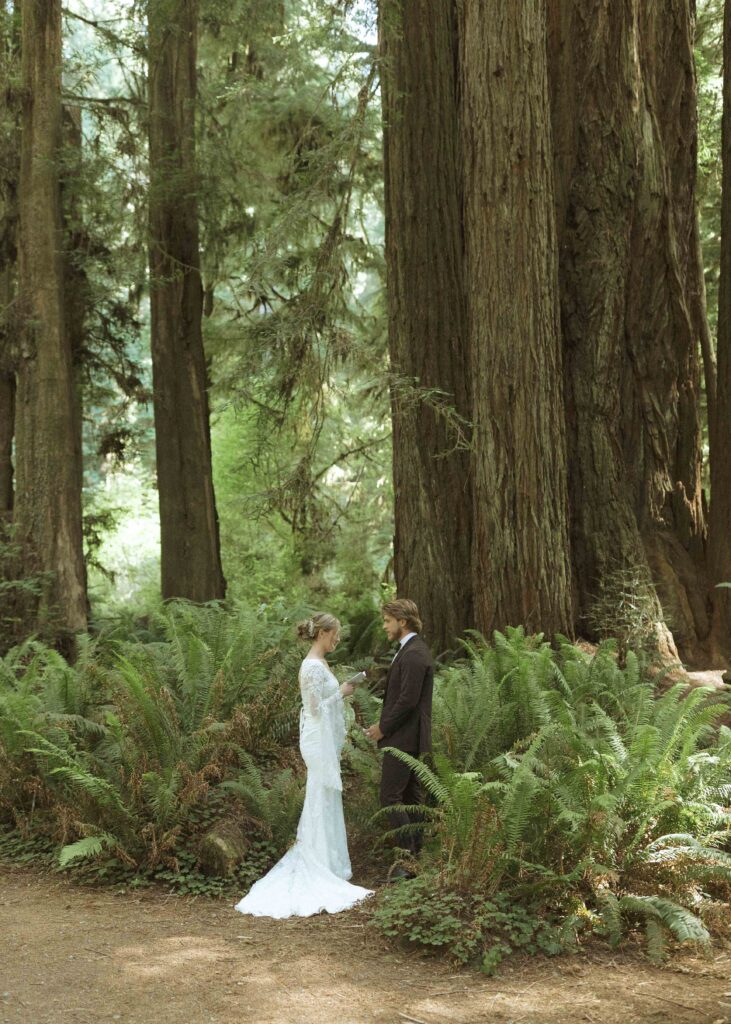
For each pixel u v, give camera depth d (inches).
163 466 613.0
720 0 613.6
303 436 616.4
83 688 317.1
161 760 267.7
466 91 380.8
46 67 523.2
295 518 483.5
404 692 235.6
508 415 367.9
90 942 198.2
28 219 516.1
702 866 202.1
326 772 236.5
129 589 940.0
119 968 183.5
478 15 374.0
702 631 416.5
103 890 236.5
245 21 585.3
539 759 240.2
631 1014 161.5
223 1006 165.8
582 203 429.1
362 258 679.7
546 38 432.1
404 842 236.2
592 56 426.0
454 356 433.7
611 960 185.8
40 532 496.4
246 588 715.4
